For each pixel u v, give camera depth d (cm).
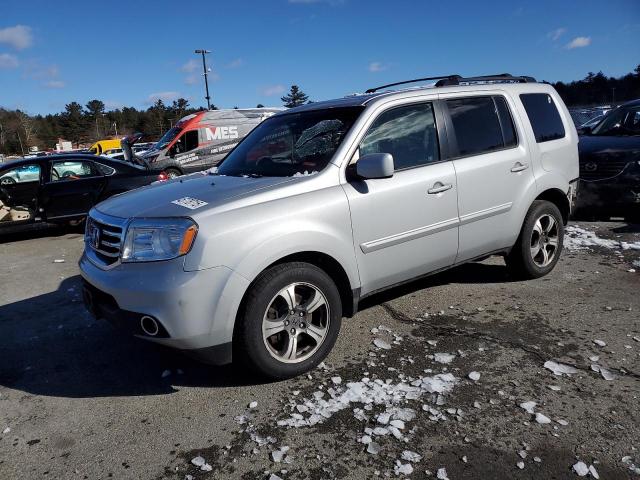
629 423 273
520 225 466
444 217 404
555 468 243
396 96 397
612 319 401
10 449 281
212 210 309
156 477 253
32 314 492
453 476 241
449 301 455
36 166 877
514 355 351
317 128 396
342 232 347
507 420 280
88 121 10219
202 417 301
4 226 830
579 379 317
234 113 1759
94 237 348
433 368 339
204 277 294
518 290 473
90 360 385
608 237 654
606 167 705
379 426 279
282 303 329
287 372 330
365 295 376
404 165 388
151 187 395
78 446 280
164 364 372
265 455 263
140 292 297
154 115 9606
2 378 364
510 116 464
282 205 326
